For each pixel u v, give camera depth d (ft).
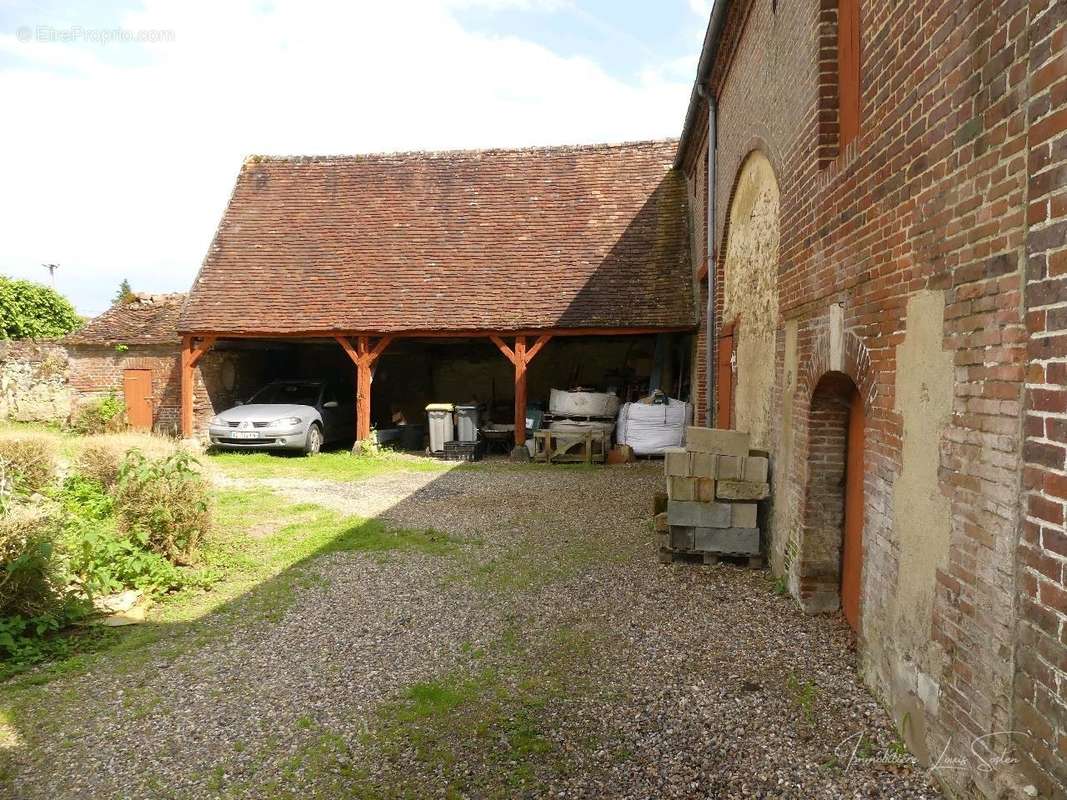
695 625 16.48
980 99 8.76
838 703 12.47
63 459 33.35
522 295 47.75
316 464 44.01
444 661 14.83
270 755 11.25
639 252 49.06
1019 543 7.86
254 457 46.11
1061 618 7.11
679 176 52.70
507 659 14.88
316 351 63.72
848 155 13.83
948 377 9.61
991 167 8.50
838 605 17.08
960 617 9.21
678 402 46.24
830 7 15.84
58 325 81.76
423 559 22.48
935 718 9.95
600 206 52.26
